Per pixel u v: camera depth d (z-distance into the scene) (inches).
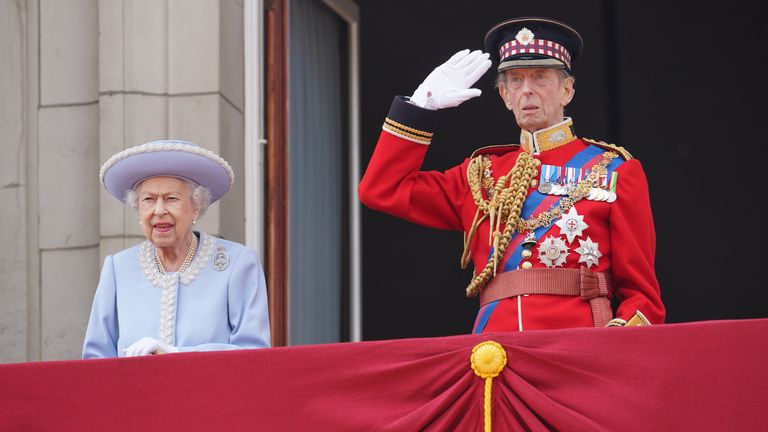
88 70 956.6
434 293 1437.0
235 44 978.7
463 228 766.5
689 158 1424.7
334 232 1179.3
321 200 1158.3
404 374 631.2
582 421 609.6
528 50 743.7
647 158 1430.9
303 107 1136.8
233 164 959.0
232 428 639.1
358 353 636.7
